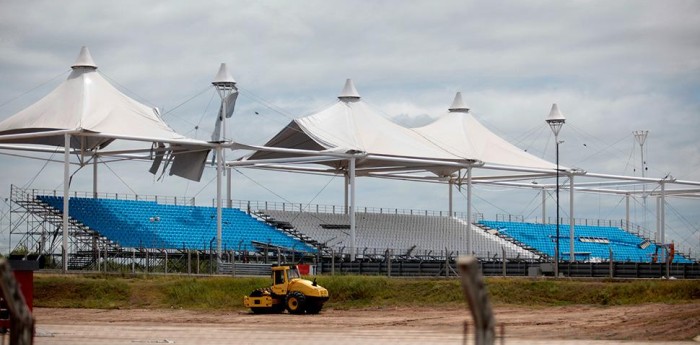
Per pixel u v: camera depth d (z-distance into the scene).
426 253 164.25
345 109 162.50
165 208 151.00
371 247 162.38
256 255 139.38
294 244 154.75
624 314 84.44
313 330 71.81
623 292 100.88
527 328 72.81
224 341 61.97
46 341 60.81
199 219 151.62
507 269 131.75
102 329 71.00
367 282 105.56
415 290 104.62
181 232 145.00
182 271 129.12
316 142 152.62
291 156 165.88
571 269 127.56
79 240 136.38
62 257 118.69
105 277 110.69
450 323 79.50
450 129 177.00
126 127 132.38
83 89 136.25
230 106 137.00
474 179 188.88
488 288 103.81
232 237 149.38
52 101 135.12
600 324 75.44
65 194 123.50
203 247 142.38
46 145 145.38
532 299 101.88
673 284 101.50
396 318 86.19
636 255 198.12
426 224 177.62
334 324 78.19
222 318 85.12
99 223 139.12
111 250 134.00
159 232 142.88
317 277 106.94
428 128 177.88
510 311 92.94
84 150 141.75
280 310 92.19
